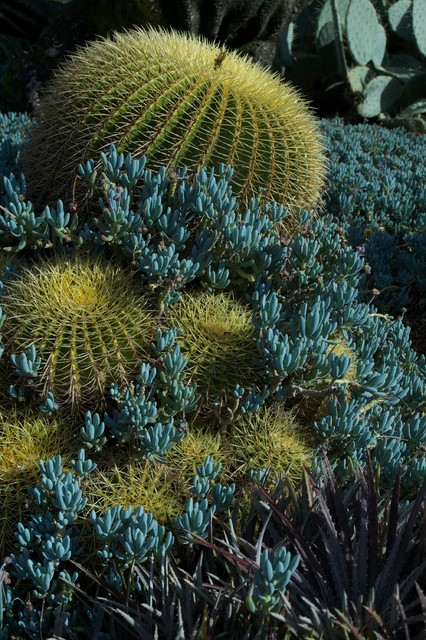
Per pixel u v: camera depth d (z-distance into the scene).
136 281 2.46
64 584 1.95
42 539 2.03
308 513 1.93
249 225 2.57
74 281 2.37
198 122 2.75
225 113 2.78
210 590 1.84
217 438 2.33
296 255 2.62
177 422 2.32
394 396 2.49
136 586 1.96
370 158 5.03
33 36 7.84
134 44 2.90
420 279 3.75
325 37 7.25
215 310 2.46
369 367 2.39
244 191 2.80
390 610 1.67
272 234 2.74
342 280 2.70
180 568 2.00
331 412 2.35
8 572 2.06
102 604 1.81
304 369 2.34
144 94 2.77
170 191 2.67
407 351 3.06
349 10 6.86
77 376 2.23
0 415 2.30
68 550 1.91
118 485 2.17
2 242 2.68
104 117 2.77
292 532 1.84
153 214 2.48
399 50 8.13
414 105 6.82
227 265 2.60
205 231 2.53
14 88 7.20
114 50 2.90
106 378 2.26
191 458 2.26
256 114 2.81
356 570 1.76
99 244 2.54
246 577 1.80
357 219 4.13
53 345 2.22
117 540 1.96
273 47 7.59
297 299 2.64
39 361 2.21
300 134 2.91
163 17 6.62
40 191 2.96
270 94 2.91
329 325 2.33
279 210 2.70
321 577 1.77
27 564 1.89
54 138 2.89
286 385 2.39
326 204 4.32
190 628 1.74
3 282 2.50
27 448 2.24
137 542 1.87
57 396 2.29
